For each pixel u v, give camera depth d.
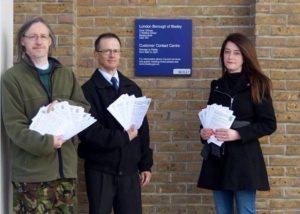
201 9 5.31
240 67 4.39
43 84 3.74
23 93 3.65
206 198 5.32
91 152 4.32
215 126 4.29
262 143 5.09
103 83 4.37
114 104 4.20
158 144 5.32
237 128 4.27
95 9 5.32
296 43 5.07
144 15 5.32
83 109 3.69
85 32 5.32
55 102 3.65
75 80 3.94
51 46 3.92
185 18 5.31
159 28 5.29
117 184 4.34
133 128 4.27
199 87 5.31
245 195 4.30
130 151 4.35
